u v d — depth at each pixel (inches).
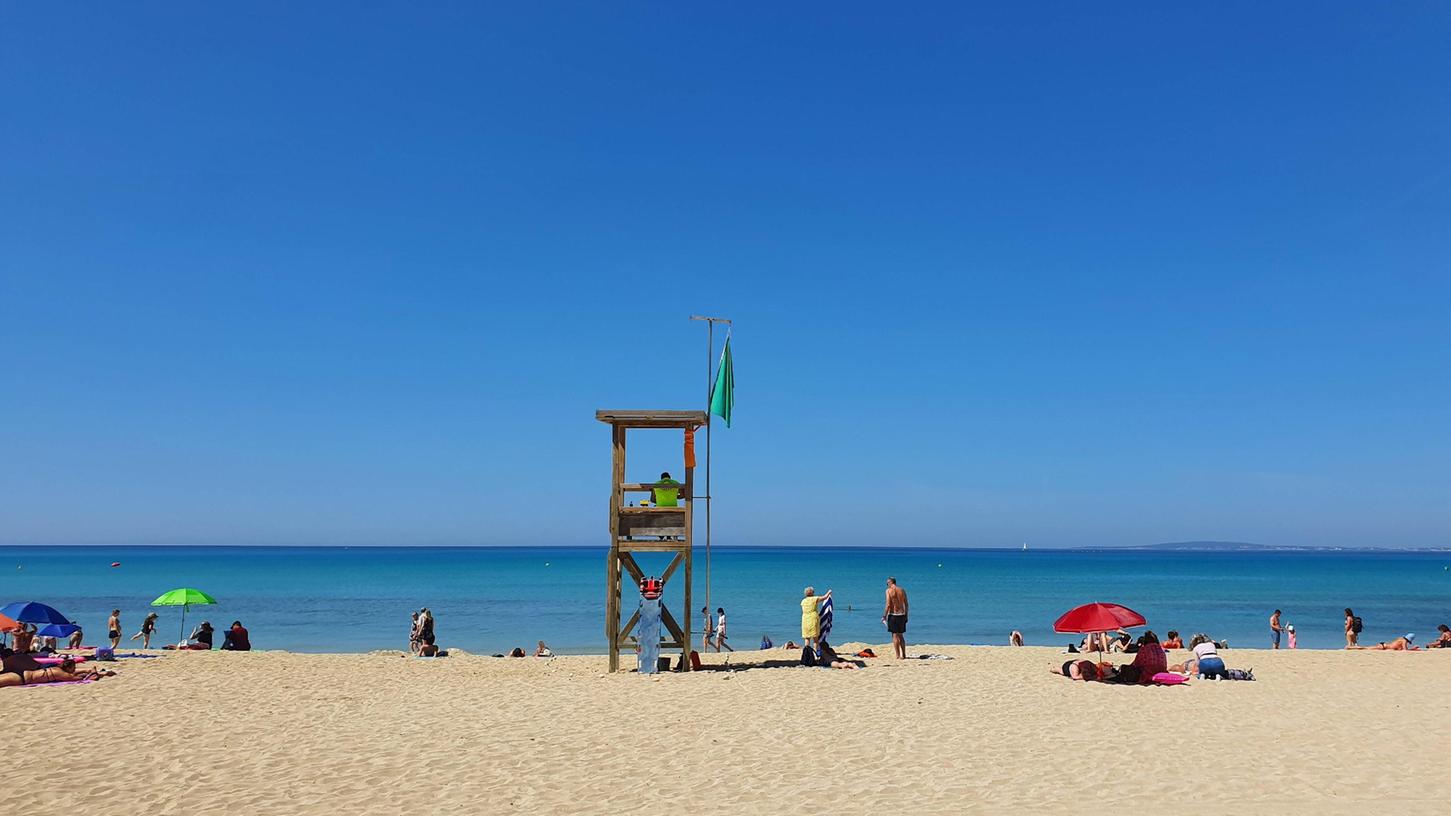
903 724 453.4
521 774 351.3
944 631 1647.4
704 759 376.2
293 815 296.8
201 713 495.5
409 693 577.6
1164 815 291.4
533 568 4813.0
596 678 633.6
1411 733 434.6
